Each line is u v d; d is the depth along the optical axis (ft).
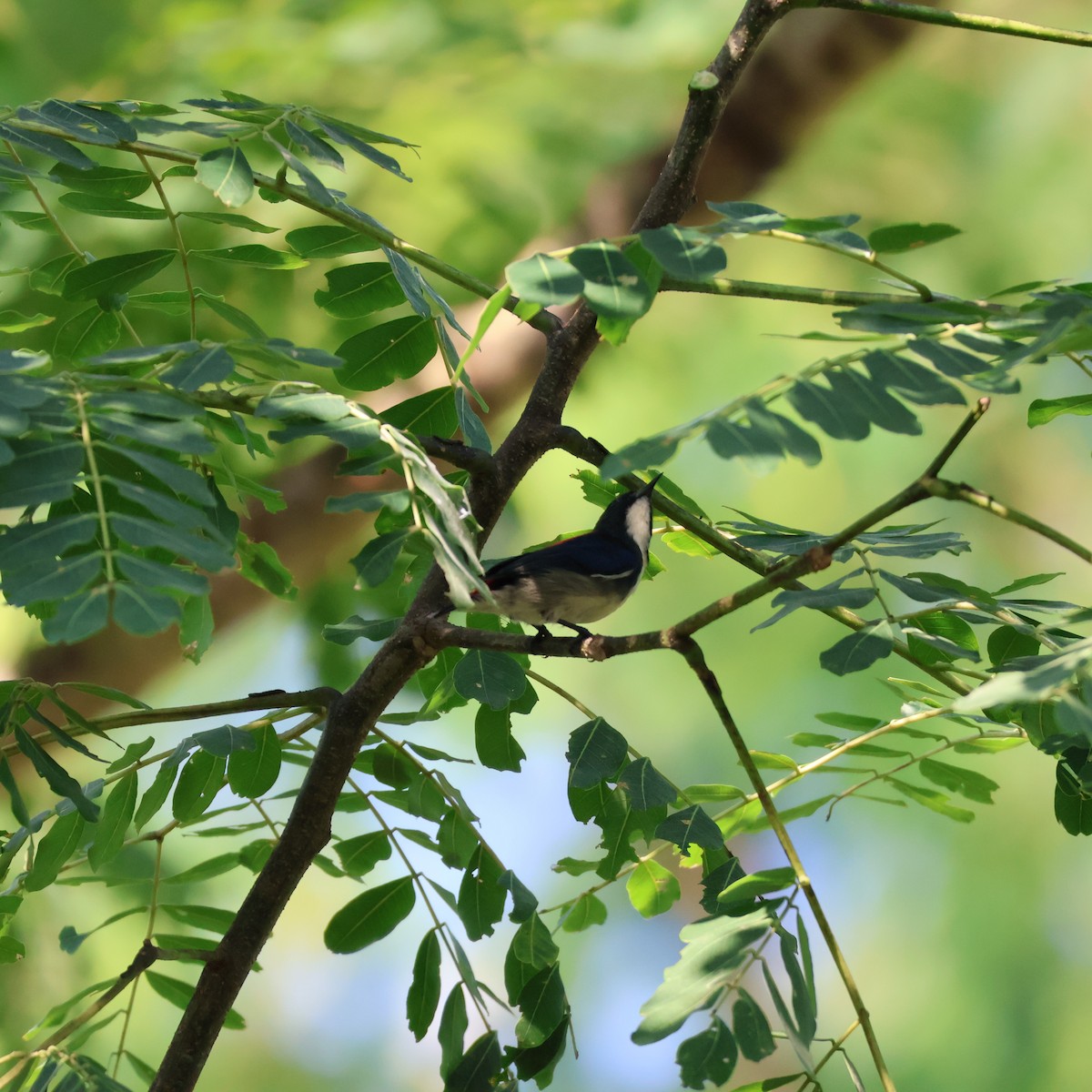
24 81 39.27
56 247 34.35
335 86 41.01
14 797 19.86
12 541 14.16
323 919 66.44
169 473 15.44
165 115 21.65
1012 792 61.36
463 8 41.52
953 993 61.05
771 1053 15.89
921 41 47.65
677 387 55.21
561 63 42.75
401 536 17.57
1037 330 17.40
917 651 22.84
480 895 22.68
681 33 43.01
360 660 36.81
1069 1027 58.75
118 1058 23.22
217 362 17.56
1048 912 60.54
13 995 33.01
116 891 35.99
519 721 63.46
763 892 18.02
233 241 38.06
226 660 57.62
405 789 23.61
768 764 24.26
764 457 14.71
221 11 39.70
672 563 59.52
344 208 23.20
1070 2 55.72
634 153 43.75
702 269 16.43
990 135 55.26
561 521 54.44
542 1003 20.74
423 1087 69.10
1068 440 63.67
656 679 60.75
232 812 25.66
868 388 16.06
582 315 23.40
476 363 40.47
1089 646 15.67
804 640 58.13
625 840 22.94
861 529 16.53
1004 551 64.49
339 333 38.93
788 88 43.32
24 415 15.26
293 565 38.45
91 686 20.93
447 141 41.91
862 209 55.26
